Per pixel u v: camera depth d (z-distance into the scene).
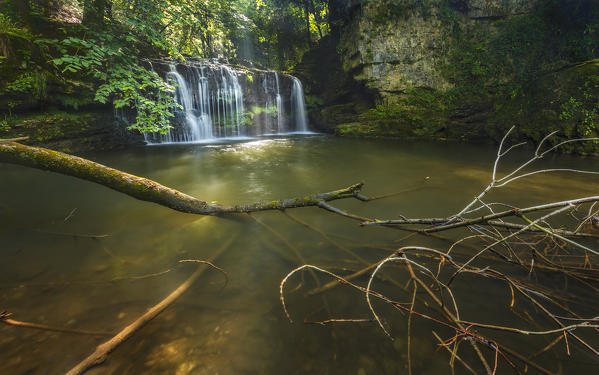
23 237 2.33
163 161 6.77
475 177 4.89
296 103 16.34
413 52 11.66
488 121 10.08
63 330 1.30
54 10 9.07
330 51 16.02
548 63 9.54
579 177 4.69
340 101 15.85
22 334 1.28
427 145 9.78
